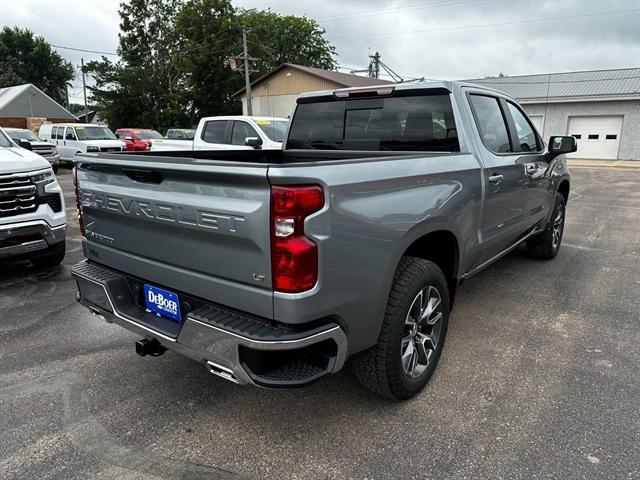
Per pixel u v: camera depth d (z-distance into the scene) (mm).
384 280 2389
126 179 2584
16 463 2361
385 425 2631
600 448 2414
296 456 2398
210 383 3092
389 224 2373
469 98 3518
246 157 4191
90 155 2820
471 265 3504
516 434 2531
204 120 10523
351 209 2152
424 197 2654
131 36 47500
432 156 2879
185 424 2668
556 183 5195
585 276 5137
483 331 3785
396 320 2549
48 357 3445
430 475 2252
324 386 3029
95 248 2959
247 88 32406
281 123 10172
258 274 2062
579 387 2969
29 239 4949
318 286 2047
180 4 47375
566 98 24719
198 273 2316
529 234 4855
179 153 3656
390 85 3609
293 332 2045
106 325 4004
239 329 2080
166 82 47344
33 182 4930
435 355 3002
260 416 2734
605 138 24500
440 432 2562
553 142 4809
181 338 2295
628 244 6586
